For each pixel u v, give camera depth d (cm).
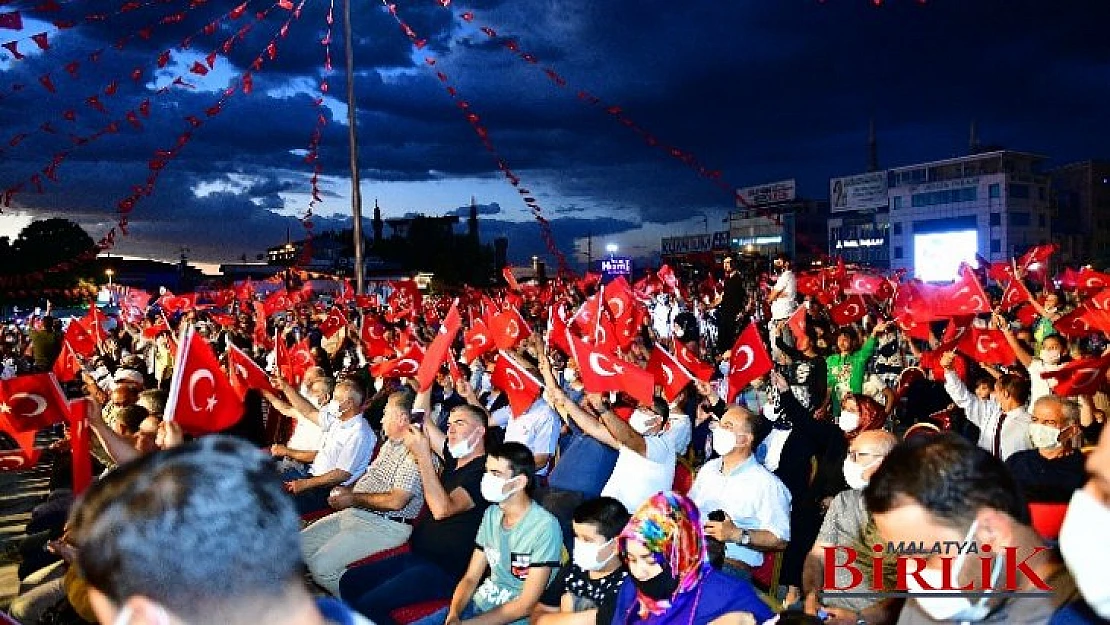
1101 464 182
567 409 706
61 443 852
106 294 3478
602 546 434
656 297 1864
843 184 10738
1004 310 1166
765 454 675
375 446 801
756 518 530
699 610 358
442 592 566
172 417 535
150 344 1634
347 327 1608
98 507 136
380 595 553
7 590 721
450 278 6650
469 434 588
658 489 627
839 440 577
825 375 896
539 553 487
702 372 774
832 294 1800
